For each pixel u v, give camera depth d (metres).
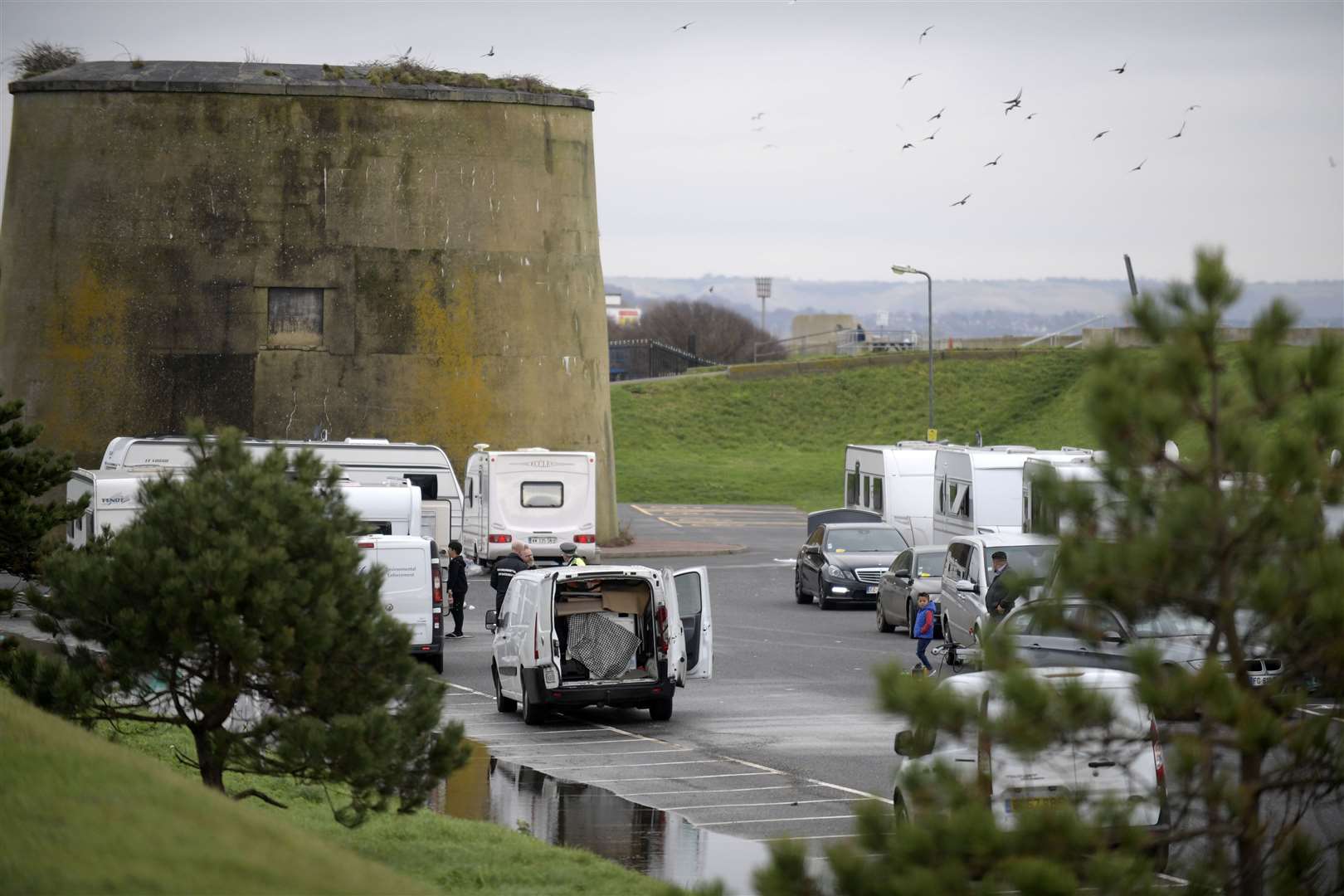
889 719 31.64
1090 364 32.62
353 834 48.75
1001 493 137.00
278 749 44.75
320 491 49.06
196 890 25.03
